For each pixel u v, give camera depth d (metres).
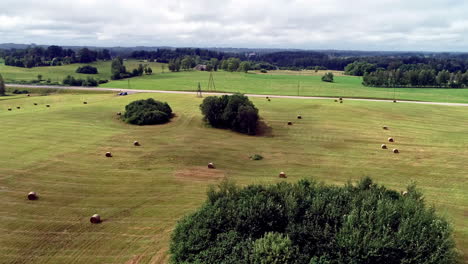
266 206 22.33
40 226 26.31
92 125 59.38
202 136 54.81
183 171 38.91
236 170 39.88
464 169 38.91
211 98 63.31
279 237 19.41
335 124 61.12
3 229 25.83
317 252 19.92
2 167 38.12
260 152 47.31
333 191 24.55
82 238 24.67
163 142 50.25
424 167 39.97
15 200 30.61
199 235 20.83
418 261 18.11
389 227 19.33
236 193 25.11
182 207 29.53
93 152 44.66
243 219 21.89
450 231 20.11
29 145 46.50
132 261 21.83
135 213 28.48
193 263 19.19
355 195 23.77
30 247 23.55
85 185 34.25
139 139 51.56
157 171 38.59
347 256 19.14
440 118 64.94
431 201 30.80
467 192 32.69
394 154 45.22
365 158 43.88
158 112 64.00
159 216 27.92
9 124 57.66
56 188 33.34
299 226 21.17
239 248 19.72
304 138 53.94
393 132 55.72
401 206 21.98
